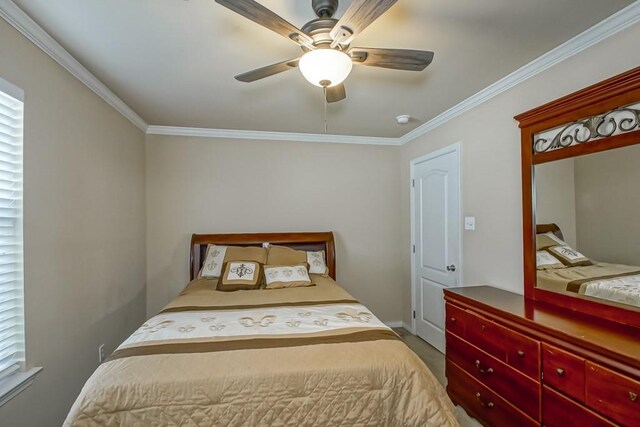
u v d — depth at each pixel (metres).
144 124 3.34
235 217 3.70
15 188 1.61
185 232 3.58
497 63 2.12
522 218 2.23
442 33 1.77
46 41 1.77
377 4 1.18
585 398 1.38
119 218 2.81
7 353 1.57
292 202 3.83
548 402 1.56
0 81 1.49
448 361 2.41
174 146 3.57
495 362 1.92
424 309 3.59
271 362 1.48
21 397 1.60
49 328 1.83
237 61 2.08
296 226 3.84
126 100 2.74
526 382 1.69
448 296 2.41
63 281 1.97
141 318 3.32
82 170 2.21
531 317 1.71
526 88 2.22
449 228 3.12
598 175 1.71
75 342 2.10
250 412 1.37
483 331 2.02
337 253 3.94
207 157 3.64
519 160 2.29
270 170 3.79
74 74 2.10
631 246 1.55
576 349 1.42
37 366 1.72
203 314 2.12
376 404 1.46
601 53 1.74
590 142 1.75
